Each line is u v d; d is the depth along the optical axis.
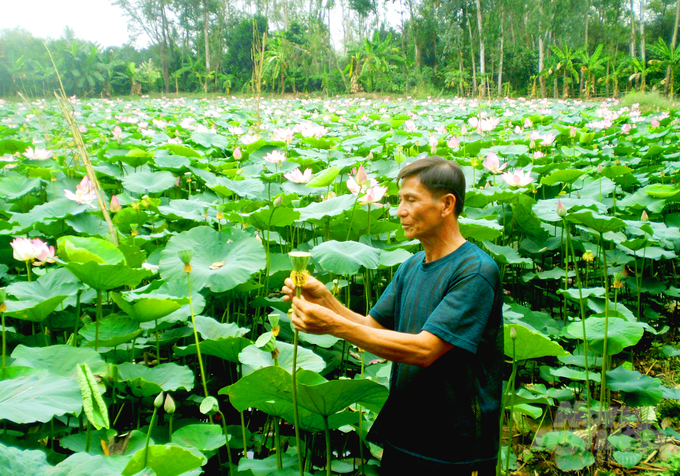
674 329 4.01
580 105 20.06
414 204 1.78
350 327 1.60
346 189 5.07
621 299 4.43
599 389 3.12
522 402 2.64
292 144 7.68
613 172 5.48
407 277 1.97
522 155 6.62
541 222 4.73
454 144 6.45
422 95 28.11
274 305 3.12
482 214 4.59
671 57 25.78
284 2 42.97
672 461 2.52
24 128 10.38
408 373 1.82
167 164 5.57
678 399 2.77
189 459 1.65
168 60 41.34
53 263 3.59
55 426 2.36
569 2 35.22
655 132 9.70
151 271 2.59
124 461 1.70
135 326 2.63
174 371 2.41
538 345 2.13
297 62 32.72
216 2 41.50
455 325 1.64
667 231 3.96
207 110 15.59
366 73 30.23
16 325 3.00
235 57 36.00
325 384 1.69
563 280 4.48
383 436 1.89
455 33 33.91
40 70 18.20
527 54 34.66
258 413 2.90
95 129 9.62
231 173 5.58
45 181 5.32
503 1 34.34
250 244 3.08
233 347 2.43
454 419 1.74
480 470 1.78
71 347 2.30
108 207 4.45
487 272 1.70
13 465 1.30
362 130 10.34
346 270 2.51
